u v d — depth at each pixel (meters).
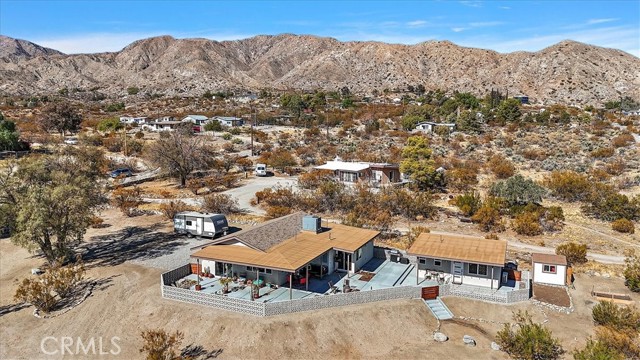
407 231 46.19
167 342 25.02
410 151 65.31
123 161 82.81
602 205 52.09
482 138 103.38
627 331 27.00
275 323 27.45
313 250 32.44
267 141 105.62
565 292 33.03
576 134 104.88
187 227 44.47
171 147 67.62
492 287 32.53
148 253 40.03
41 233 35.81
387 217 46.72
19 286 32.03
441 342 27.36
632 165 74.81
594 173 68.62
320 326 27.61
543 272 34.50
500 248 34.00
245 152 94.56
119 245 42.44
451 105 145.75
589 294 33.06
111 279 34.50
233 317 28.08
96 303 31.03
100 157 77.00
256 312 28.19
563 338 27.62
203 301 29.61
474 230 47.00
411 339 27.70
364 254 36.94
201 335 27.05
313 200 53.75
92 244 42.91
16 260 39.84
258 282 31.16
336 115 139.88
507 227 47.97
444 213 52.84
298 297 30.25
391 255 38.00
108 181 67.06
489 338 27.92
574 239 44.53
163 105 191.25
